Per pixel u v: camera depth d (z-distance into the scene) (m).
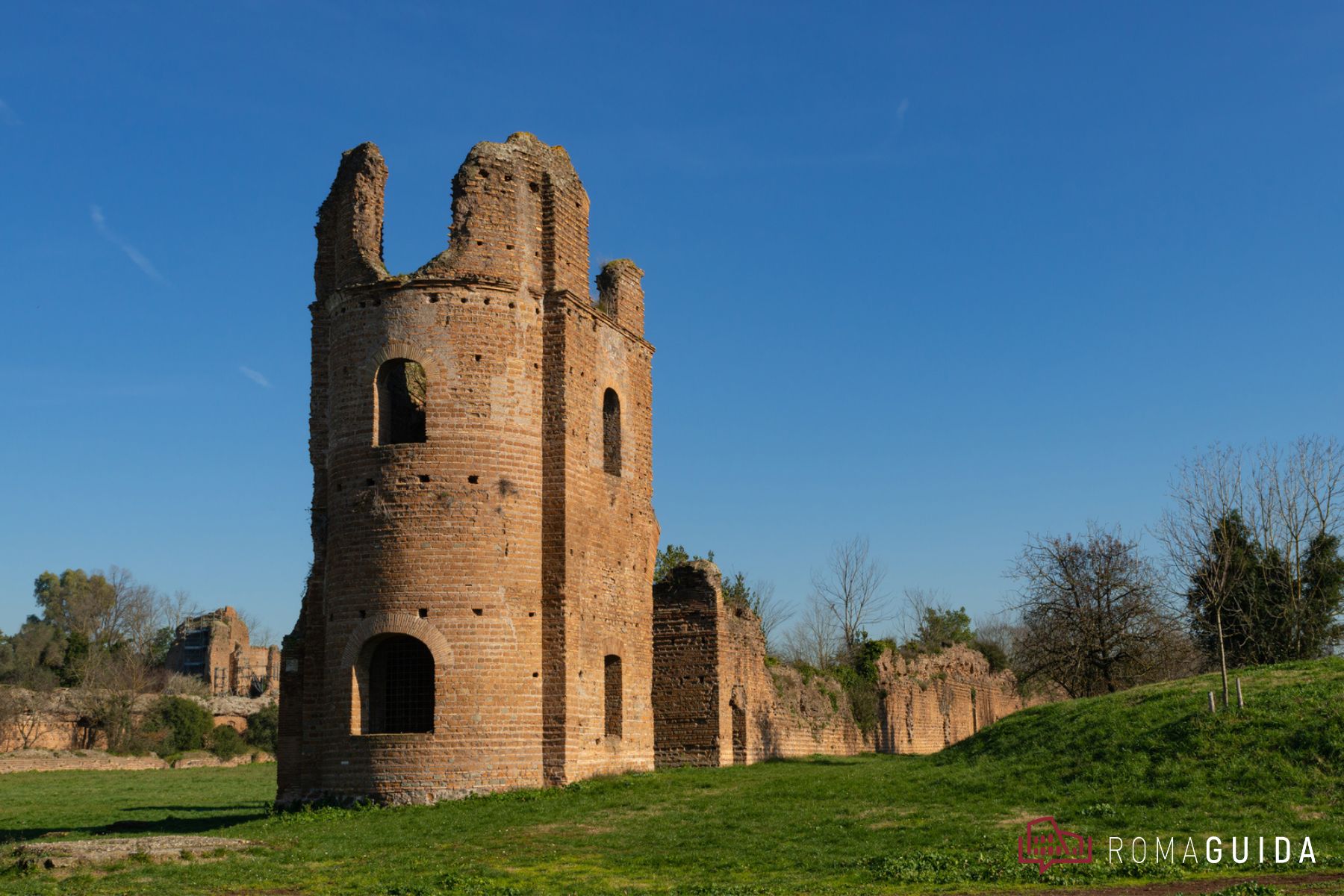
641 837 27.00
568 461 37.00
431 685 35.72
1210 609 58.19
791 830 27.02
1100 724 32.62
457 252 36.47
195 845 26.52
